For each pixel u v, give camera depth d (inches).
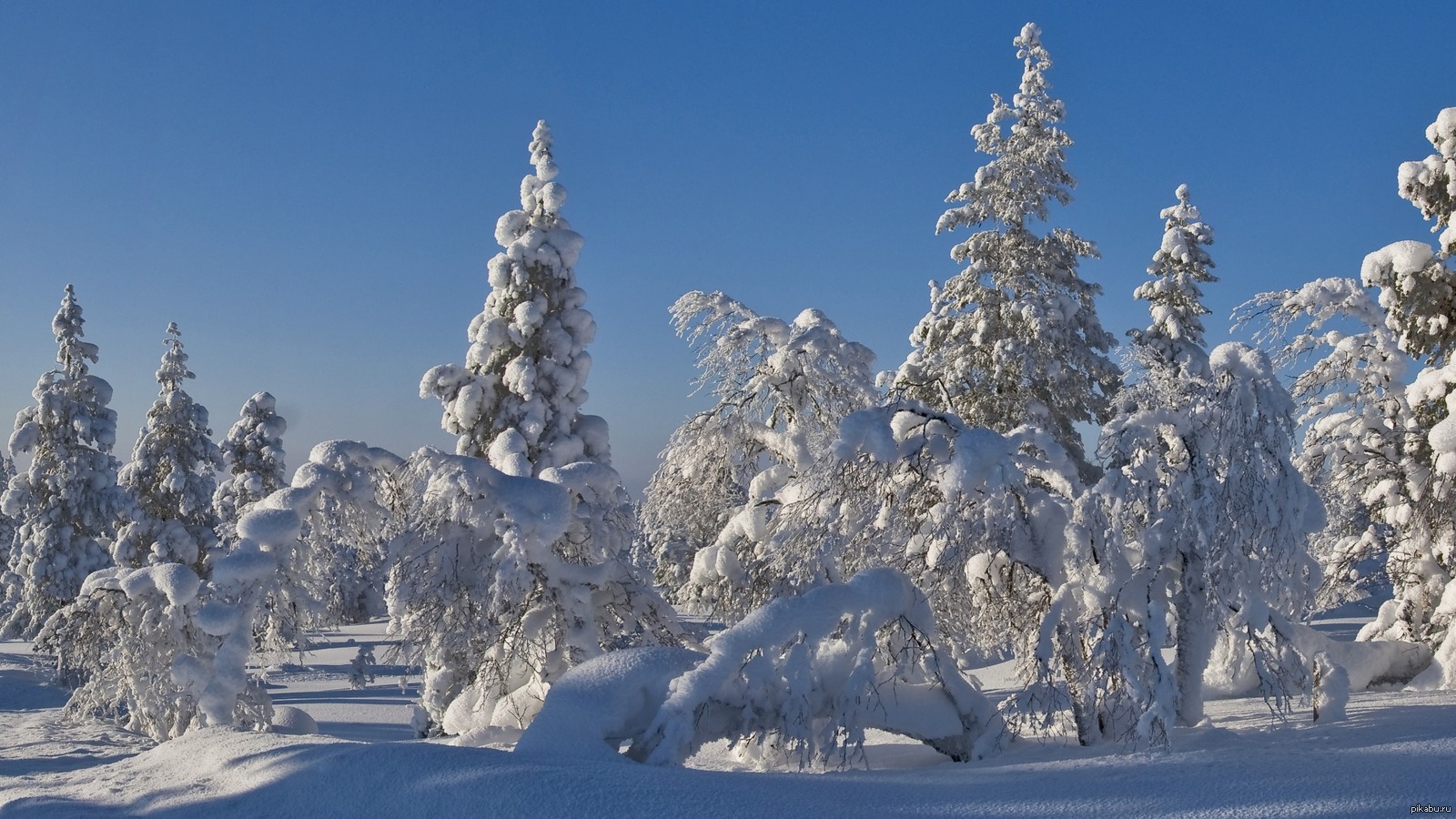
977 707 500.4
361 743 465.1
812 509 528.1
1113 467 488.4
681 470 669.3
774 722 462.6
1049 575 504.7
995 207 1061.1
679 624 650.8
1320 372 749.3
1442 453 666.2
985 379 1041.5
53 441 1407.5
